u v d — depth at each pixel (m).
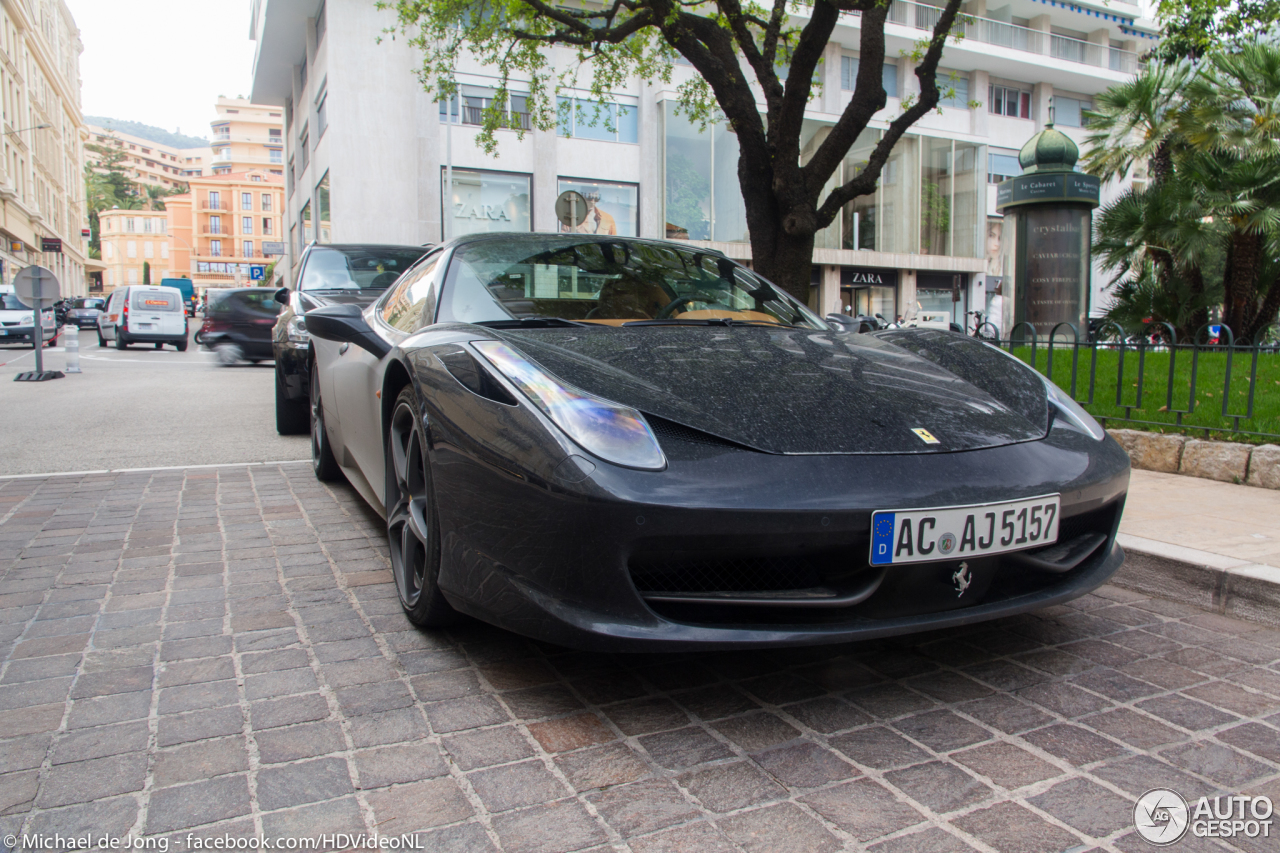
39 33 53.44
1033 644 2.26
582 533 1.63
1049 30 29.73
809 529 1.63
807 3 8.30
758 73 7.11
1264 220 10.03
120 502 3.89
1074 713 1.84
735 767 1.60
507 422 1.79
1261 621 2.42
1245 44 10.96
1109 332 4.96
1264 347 4.13
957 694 1.94
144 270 108.19
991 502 1.76
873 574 1.71
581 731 1.74
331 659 2.10
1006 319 18.19
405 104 20.81
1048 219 10.50
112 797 1.48
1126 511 3.38
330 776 1.56
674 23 6.79
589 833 1.38
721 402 1.88
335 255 6.17
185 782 1.53
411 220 20.98
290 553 3.07
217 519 3.57
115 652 2.14
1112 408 4.91
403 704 1.86
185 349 21.20
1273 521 3.18
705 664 2.10
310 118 24.00
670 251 3.16
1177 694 1.95
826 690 1.95
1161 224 10.73
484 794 1.50
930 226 26.06
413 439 2.29
